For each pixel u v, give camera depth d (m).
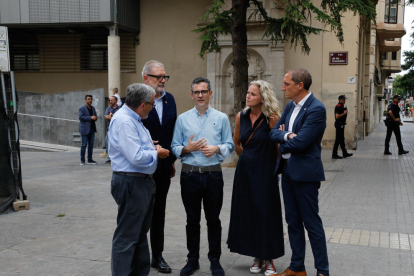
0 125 6.07
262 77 15.21
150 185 3.33
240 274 3.83
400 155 13.69
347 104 15.08
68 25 15.98
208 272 3.86
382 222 5.61
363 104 21.20
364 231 5.18
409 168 10.70
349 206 6.54
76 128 15.86
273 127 3.74
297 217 3.70
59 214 5.92
